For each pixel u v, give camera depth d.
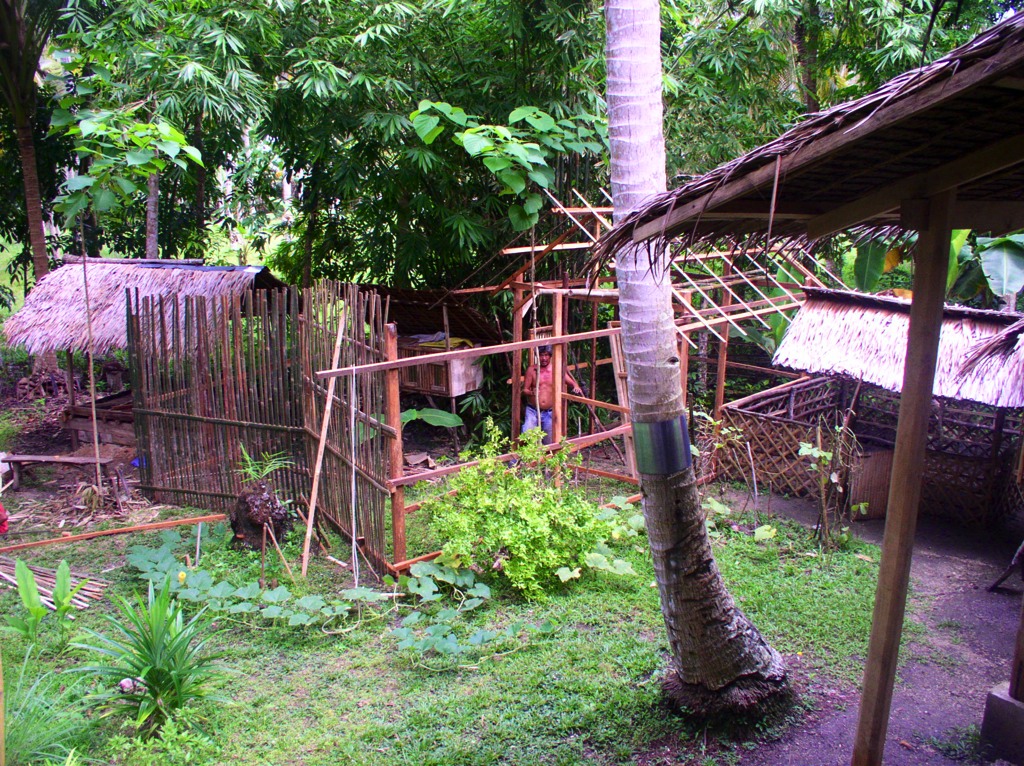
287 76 8.02
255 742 3.49
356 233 9.31
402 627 4.39
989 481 6.10
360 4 7.02
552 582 5.09
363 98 7.10
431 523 5.36
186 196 11.35
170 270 7.68
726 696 3.49
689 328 6.18
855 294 6.26
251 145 10.41
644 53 3.20
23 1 8.27
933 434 6.83
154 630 3.61
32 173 8.94
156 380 6.58
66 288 7.73
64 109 5.60
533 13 6.83
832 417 7.77
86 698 3.54
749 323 8.63
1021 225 2.81
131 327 6.56
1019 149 2.06
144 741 3.47
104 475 7.38
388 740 3.49
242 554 5.50
